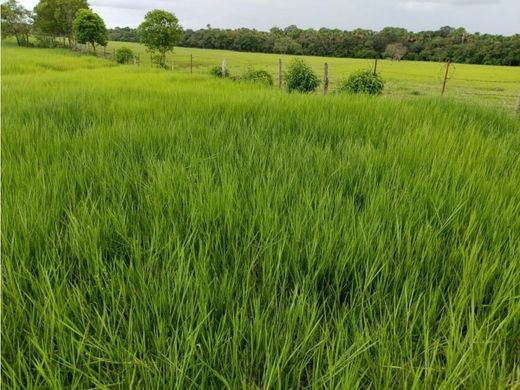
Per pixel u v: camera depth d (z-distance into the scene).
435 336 1.45
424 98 8.03
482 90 20.23
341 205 2.39
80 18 46.31
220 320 1.44
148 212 2.30
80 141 3.67
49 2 58.81
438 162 3.13
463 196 2.53
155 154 3.33
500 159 3.42
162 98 6.84
